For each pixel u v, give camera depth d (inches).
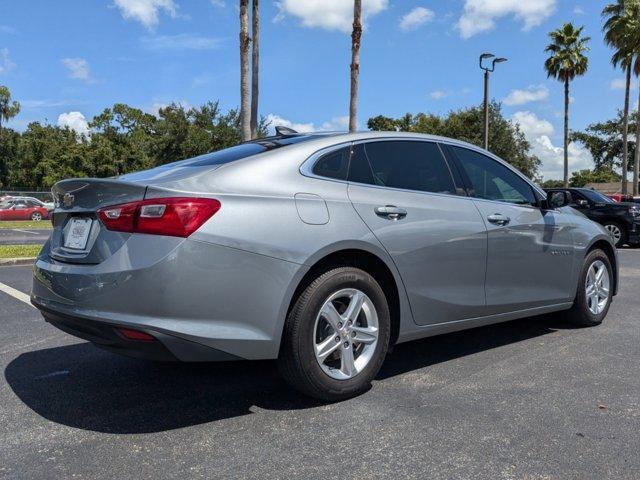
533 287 180.5
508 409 130.4
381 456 107.7
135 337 112.1
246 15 666.8
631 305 253.3
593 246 212.5
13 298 265.1
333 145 143.4
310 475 100.8
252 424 122.8
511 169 185.8
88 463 105.7
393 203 144.2
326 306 129.6
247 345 119.1
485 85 780.6
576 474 101.0
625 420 124.3
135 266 111.9
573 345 185.5
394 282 142.5
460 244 155.3
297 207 127.4
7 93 2176.4
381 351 139.7
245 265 118.1
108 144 2273.6
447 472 101.7
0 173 2283.5
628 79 1417.3
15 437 116.9
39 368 162.4
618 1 1330.0
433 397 138.1
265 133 1537.9
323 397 131.8
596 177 3435.0
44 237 778.8
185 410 131.0
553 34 1492.4
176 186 118.1
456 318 157.6
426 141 163.5
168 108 1909.4
